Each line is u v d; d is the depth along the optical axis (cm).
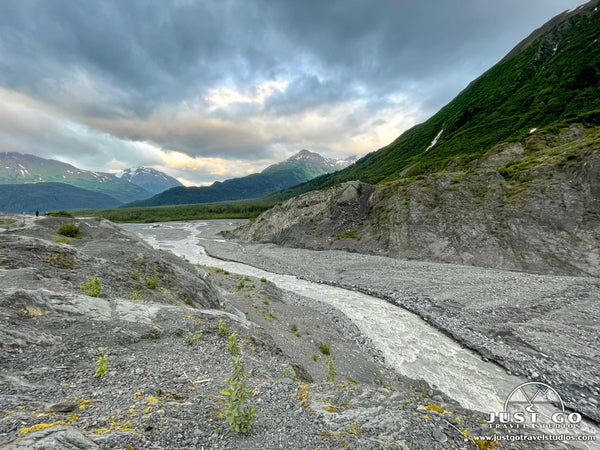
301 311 2588
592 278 2942
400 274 3656
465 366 1733
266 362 1066
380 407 621
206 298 1902
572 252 3422
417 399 705
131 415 494
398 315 2564
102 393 581
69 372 658
